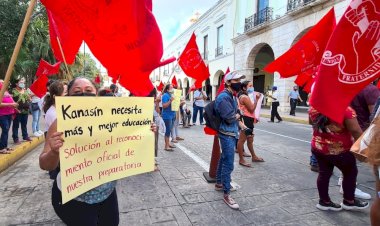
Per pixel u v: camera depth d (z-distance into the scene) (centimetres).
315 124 342
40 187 451
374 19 206
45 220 336
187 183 460
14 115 678
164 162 591
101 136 182
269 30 1886
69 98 164
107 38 205
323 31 424
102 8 197
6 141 609
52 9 184
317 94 212
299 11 1548
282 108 1764
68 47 230
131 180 473
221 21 2697
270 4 1909
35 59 1677
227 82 381
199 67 700
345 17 208
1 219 338
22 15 751
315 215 344
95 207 192
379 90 366
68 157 164
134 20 203
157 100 588
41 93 695
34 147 772
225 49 2623
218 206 371
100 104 180
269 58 2483
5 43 762
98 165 181
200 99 1245
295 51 454
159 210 358
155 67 216
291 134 979
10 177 504
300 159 616
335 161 336
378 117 155
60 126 160
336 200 386
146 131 207
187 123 1211
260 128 1145
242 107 562
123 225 320
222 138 376
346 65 210
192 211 356
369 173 505
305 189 431
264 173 511
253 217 340
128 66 219
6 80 145
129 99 196
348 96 210
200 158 627
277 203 379
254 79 2714
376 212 167
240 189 430
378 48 207
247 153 670
